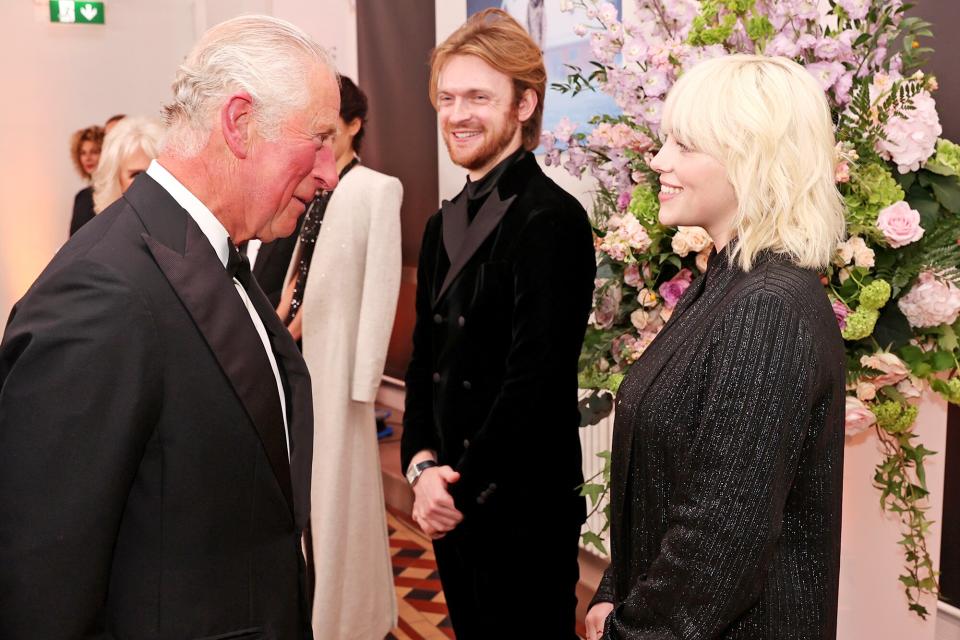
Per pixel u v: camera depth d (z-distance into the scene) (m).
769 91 1.22
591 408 1.92
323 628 2.67
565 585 1.98
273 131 1.17
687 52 1.65
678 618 1.16
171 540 1.08
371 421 2.83
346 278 2.69
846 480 1.80
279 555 1.19
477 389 1.93
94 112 5.39
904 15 2.12
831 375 1.16
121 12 5.37
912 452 1.65
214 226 1.18
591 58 3.06
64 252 1.07
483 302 1.90
